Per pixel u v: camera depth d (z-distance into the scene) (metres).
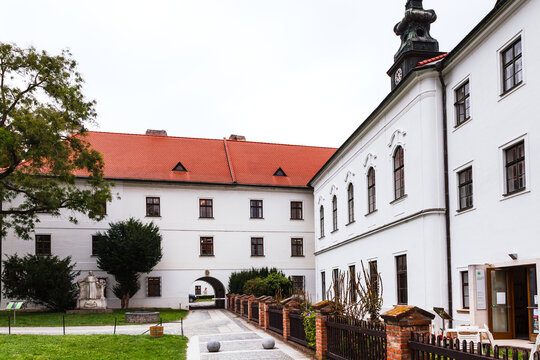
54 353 13.79
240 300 28.97
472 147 15.96
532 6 13.13
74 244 35.84
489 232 14.87
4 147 22.19
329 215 32.47
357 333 10.17
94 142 40.59
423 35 23.11
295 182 41.69
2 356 12.97
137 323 24.86
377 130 23.09
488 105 15.12
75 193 27.12
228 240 39.31
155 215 37.91
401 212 20.09
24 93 24.95
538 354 5.97
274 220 40.59
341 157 29.45
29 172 26.23
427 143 17.84
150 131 44.50
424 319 7.89
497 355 5.79
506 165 14.35
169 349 15.28
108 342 16.14
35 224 35.25
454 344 6.70
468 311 15.57
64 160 25.61
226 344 16.66
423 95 18.08
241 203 40.06
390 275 21.20
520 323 14.20
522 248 13.31
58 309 31.77
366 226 24.58
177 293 37.50
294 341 15.49
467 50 16.22
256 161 43.31
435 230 17.36
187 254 38.22
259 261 39.72
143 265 33.62
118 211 37.03
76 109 25.47
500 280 14.08
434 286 17.17
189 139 44.28
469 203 16.31
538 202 12.70
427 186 17.69
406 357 7.77
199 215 38.97
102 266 33.66
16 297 31.38
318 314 12.58
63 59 25.39
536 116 12.89
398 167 20.80
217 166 41.44
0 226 27.72
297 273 40.41
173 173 39.28
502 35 14.48
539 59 12.81
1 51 23.73
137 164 39.25
